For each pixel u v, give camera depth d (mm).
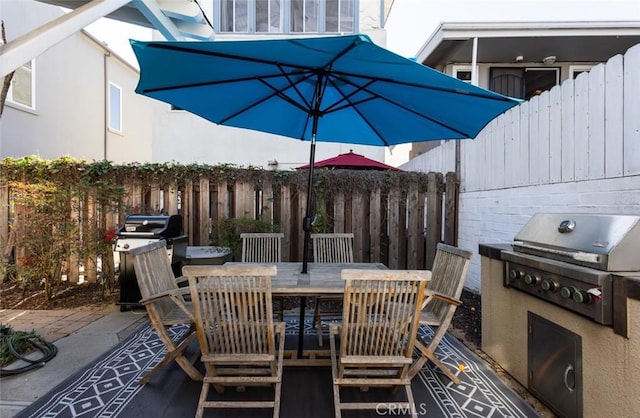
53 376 2449
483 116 2547
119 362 2660
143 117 10891
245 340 2008
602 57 6316
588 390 1783
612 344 1644
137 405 2125
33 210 4152
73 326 3371
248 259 3566
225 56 2020
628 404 1558
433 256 4699
